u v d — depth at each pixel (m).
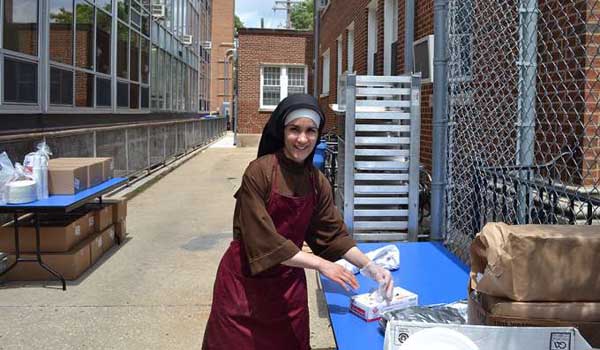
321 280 3.18
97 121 9.06
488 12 4.77
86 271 5.47
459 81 4.62
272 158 2.45
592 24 3.86
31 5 6.43
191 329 4.06
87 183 5.59
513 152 4.43
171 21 15.95
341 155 5.24
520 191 3.65
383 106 4.63
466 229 4.36
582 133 3.88
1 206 4.69
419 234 5.62
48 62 6.86
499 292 2.07
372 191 4.66
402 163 4.66
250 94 25.69
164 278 5.27
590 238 2.02
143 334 3.97
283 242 2.32
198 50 22.19
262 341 2.48
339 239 2.66
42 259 5.11
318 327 4.07
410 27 6.91
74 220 5.52
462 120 4.82
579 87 3.93
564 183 3.84
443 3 4.05
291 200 2.42
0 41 5.69
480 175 4.25
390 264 3.39
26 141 6.34
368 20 11.14
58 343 3.81
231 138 30.02
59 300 4.63
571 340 1.84
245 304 2.46
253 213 2.35
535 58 3.75
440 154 4.21
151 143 13.04
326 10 18.38
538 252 2.01
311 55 25.69
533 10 3.70
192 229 7.48
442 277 3.27
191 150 19.75
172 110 16.31
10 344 3.78
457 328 1.90
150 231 7.34
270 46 25.58
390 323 1.97
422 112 7.29
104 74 9.35
